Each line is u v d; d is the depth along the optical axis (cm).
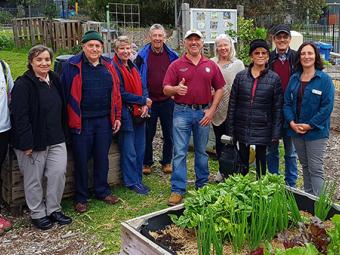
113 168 543
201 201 334
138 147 538
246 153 502
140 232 325
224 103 536
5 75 439
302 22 2253
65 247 416
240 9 1054
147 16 2788
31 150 422
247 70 478
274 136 470
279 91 468
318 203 338
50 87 436
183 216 336
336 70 986
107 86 473
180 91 472
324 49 1077
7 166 465
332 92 440
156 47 554
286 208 322
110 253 403
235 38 891
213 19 902
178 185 503
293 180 521
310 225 289
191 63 480
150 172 601
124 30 2116
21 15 3478
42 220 446
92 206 496
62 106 452
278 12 2212
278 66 500
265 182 345
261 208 308
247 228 308
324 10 2461
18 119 416
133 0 2727
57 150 442
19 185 469
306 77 447
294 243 282
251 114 472
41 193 446
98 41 458
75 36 1731
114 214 479
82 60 462
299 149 465
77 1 3712
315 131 446
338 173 606
